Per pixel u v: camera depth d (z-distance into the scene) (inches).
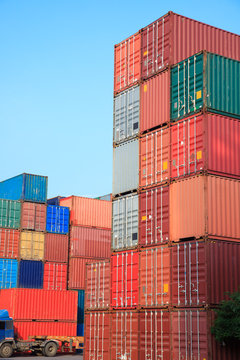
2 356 1566.2
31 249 1964.8
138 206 1210.0
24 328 1689.2
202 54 1099.3
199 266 1025.5
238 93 1133.7
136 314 1163.3
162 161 1166.3
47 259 1987.0
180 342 1038.4
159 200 1154.0
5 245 1920.5
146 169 1207.6
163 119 1180.5
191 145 1093.8
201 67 1098.7
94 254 2091.5
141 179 1216.2
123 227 1249.4
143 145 1230.3
